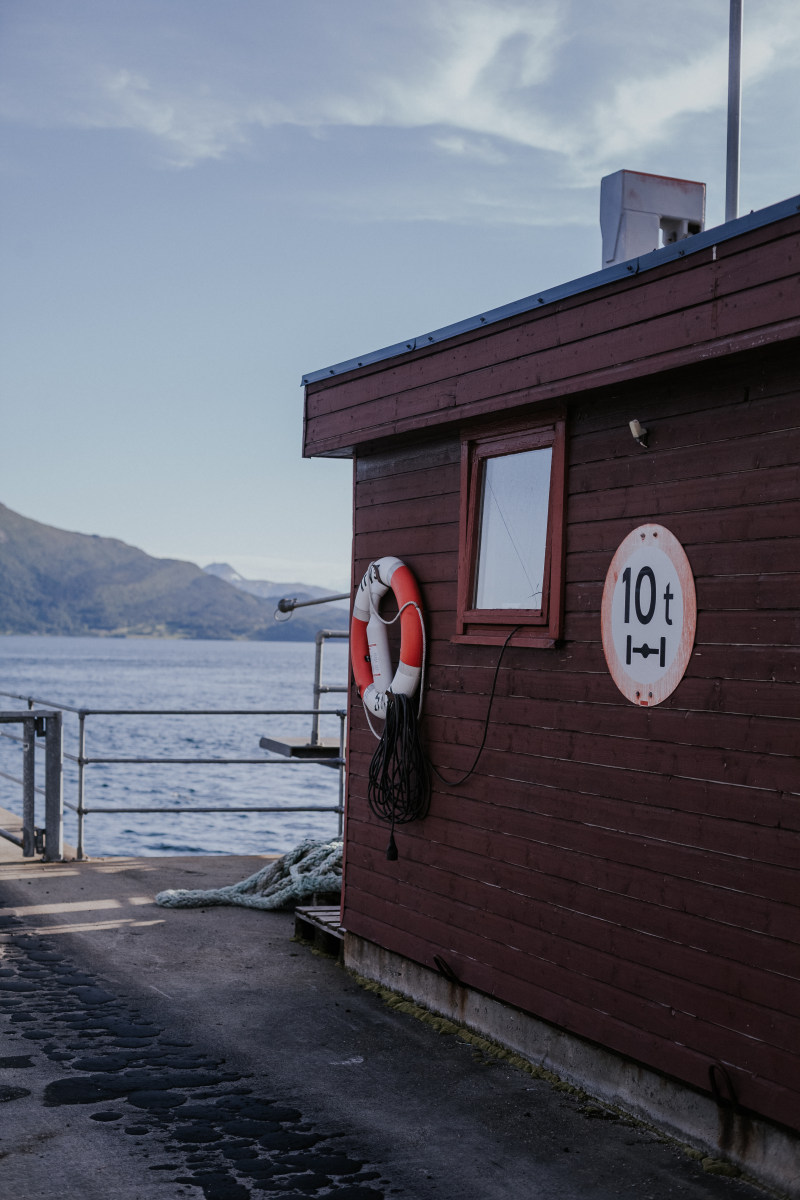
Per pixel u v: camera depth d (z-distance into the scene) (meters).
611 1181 3.61
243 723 58.75
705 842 3.81
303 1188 3.52
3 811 10.07
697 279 3.67
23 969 5.74
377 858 5.75
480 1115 4.13
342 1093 4.30
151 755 38.38
